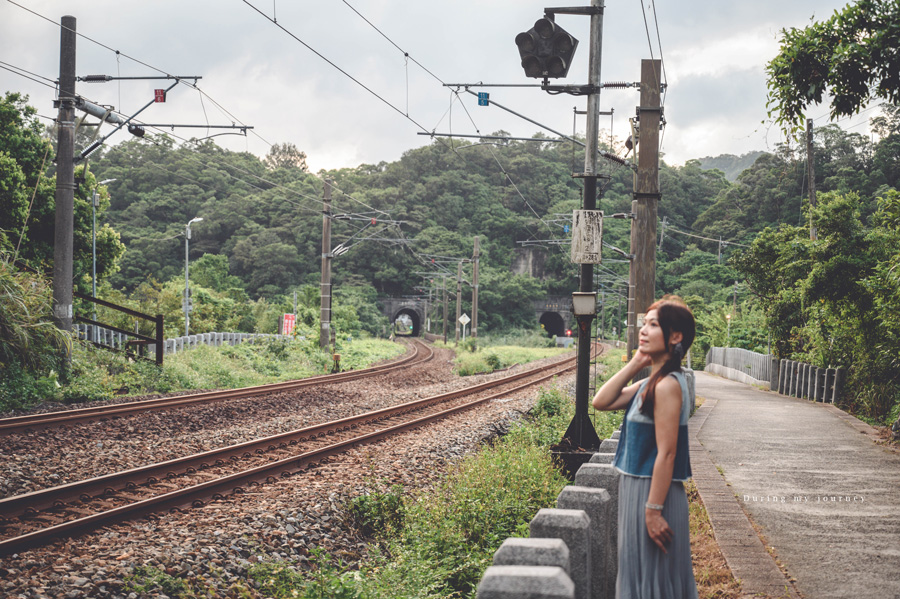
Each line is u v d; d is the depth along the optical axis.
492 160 136.00
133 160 124.75
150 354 23.02
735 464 9.37
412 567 6.18
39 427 12.06
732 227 105.56
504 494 8.09
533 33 10.34
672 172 139.25
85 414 13.30
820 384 18.88
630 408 3.54
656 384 3.37
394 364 37.03
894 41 7.73
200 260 65.75
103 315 27.19
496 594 2.59
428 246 119.31
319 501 8.38
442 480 10.22
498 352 51.31
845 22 8.17
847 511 6.95
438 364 41.47
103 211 33.75
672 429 3.27
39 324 17.05
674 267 105.50
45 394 15.99
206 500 8.36
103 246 32.97
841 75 8.11
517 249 126.81
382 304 113.38
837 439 11.55
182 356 24.19
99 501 8.07
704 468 8.97
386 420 15.93
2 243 20.67
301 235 113.06
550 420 14.98
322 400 19.36
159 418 14.00
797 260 19.23
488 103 15.38
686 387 3.41
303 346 33.53
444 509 7.84
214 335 30.56
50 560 6.01
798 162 98.31
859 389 16.44
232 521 7.40
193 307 39.44
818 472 8.84
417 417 16.61
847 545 5.85
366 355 42.84
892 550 5.71
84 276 33.22
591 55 10.82
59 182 18.27
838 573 5.16
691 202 136.75
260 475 9.64
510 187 131.88
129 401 16.36
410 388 26.67
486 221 128.38
